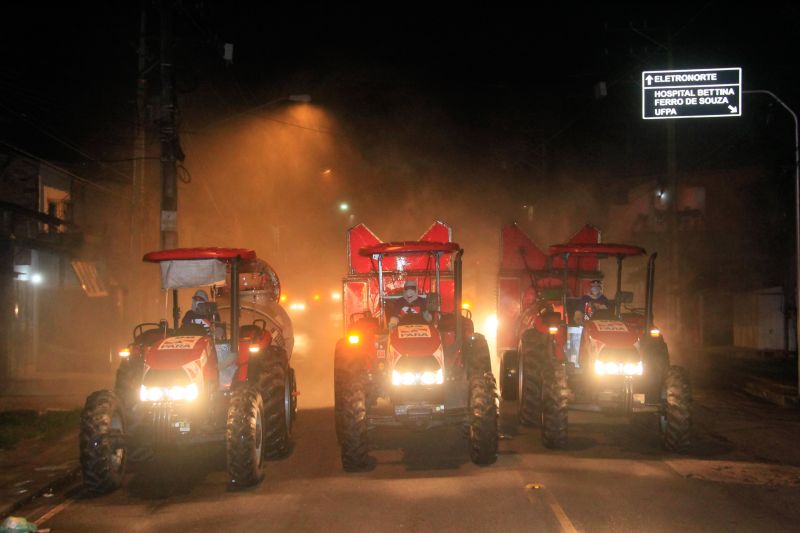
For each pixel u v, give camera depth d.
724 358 26.11
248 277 13.66
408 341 10.06
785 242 27.84
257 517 8.00
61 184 24.22
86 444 8.88
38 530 7.73
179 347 9.36
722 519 7.67
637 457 10.49
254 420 9.19
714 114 17.53
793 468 9.91
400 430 12.59
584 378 11.38
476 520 7.68
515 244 16.45
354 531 7.43
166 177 16.62
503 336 16.48
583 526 7.45
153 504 8.66
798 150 16.66
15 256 20.12
